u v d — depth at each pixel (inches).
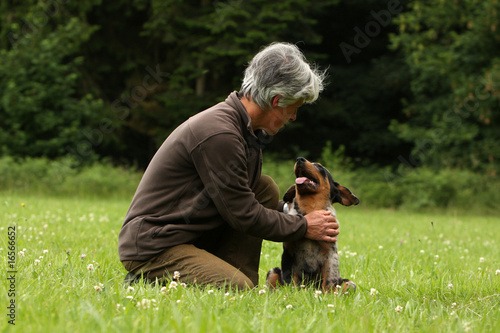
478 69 696.4
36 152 732.0
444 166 700.7
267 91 131.4
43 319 89.3
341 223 386.3
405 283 147.0
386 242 270.8
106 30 867.4
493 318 108.6
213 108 134.5
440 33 760.3
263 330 90.1
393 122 759.1
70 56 832.3
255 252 146.3
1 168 633.6
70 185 629.9
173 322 85.5
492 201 627.2
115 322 86.4
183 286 123.1
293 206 148.4
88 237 226.4
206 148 127.3
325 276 139.6
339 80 852.0
